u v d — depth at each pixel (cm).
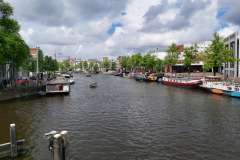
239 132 1573
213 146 1320
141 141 1402
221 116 2030
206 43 9675
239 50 4738
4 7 2662
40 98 3173
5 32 2669
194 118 1964
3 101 2845
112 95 3556
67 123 1814
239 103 2664
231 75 5481
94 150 1264
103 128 1677
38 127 1700
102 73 15150
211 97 3183
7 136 1495
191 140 1420
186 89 4372
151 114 2130
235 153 1223
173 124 1777
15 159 1137
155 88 4662
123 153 1222
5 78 3900
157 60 8825
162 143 1368
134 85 5484
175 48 7056
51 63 6762
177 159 1149
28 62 5506
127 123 1814
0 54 2417
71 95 3547
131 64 11469
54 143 936
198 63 8438
